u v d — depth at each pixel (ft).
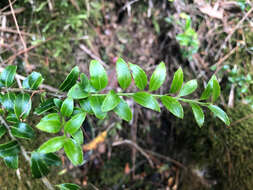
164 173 1.32
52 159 0.52
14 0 1.00
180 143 1.24
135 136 1.30
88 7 1.18
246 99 1.03
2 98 0.53
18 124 0.52
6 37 1.01
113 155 1.28
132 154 1.32
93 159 1.22
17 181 0.72
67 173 1.07
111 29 1.26
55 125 0.48
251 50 1.05
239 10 1.09
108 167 1.27
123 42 1.26
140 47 1.25
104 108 0.48
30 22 1.06
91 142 1.17
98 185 1.23
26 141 0.77
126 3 1.23
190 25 1.13
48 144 0.45
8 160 0.51
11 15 1.02
